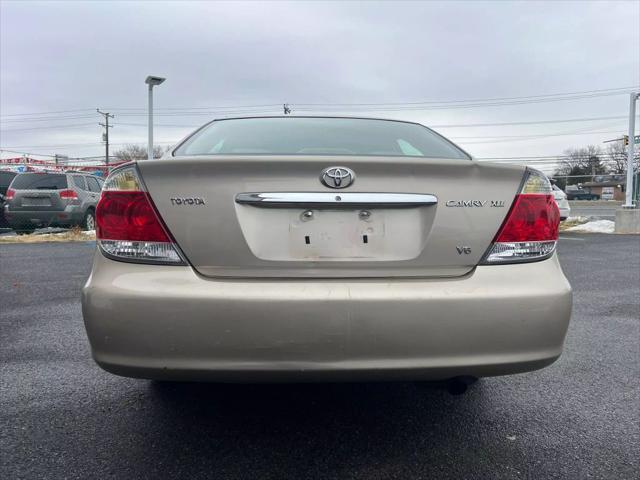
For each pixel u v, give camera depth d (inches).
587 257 331.6
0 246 393.4
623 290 226.4
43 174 468.8
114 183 82.0
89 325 79.0
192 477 83.9
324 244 81.0
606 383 124.0
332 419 104.7
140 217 79.8
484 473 86.1
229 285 78.0
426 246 82.1
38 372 128.8
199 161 79.4
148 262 79.4
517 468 87.8
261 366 77.0
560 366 135.3
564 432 100.2
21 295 212.8
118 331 77.2
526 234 84.5
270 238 80.4
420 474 85.7
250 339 76.5
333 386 121.1
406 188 82.0
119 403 111.4
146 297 76.7
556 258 88.8
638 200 720.3
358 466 87.8
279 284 78.7
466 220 83.0
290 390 118.6
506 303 80.2
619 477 85.4
